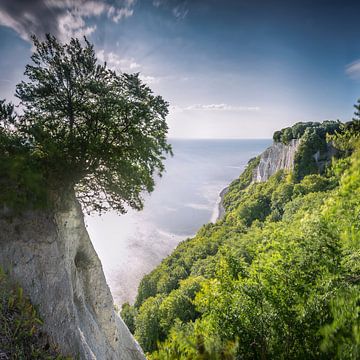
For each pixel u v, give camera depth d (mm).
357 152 6250
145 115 9609
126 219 115062
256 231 56875
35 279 8344
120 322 16172
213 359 6367
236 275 11203
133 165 10422
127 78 9758
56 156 8898
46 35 9125
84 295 12008
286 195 72062
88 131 9578
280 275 9594
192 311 35625
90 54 9508
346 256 8547
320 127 78500
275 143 101438
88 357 9070
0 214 8328
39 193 8664
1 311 7070
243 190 111438
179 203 143125
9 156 8609
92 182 10750
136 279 68188
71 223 10609
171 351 6770
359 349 4926
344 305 5941
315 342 7707
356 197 6836
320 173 70500
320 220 9297
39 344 7480
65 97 9500
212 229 81188
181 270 56062
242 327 9492
